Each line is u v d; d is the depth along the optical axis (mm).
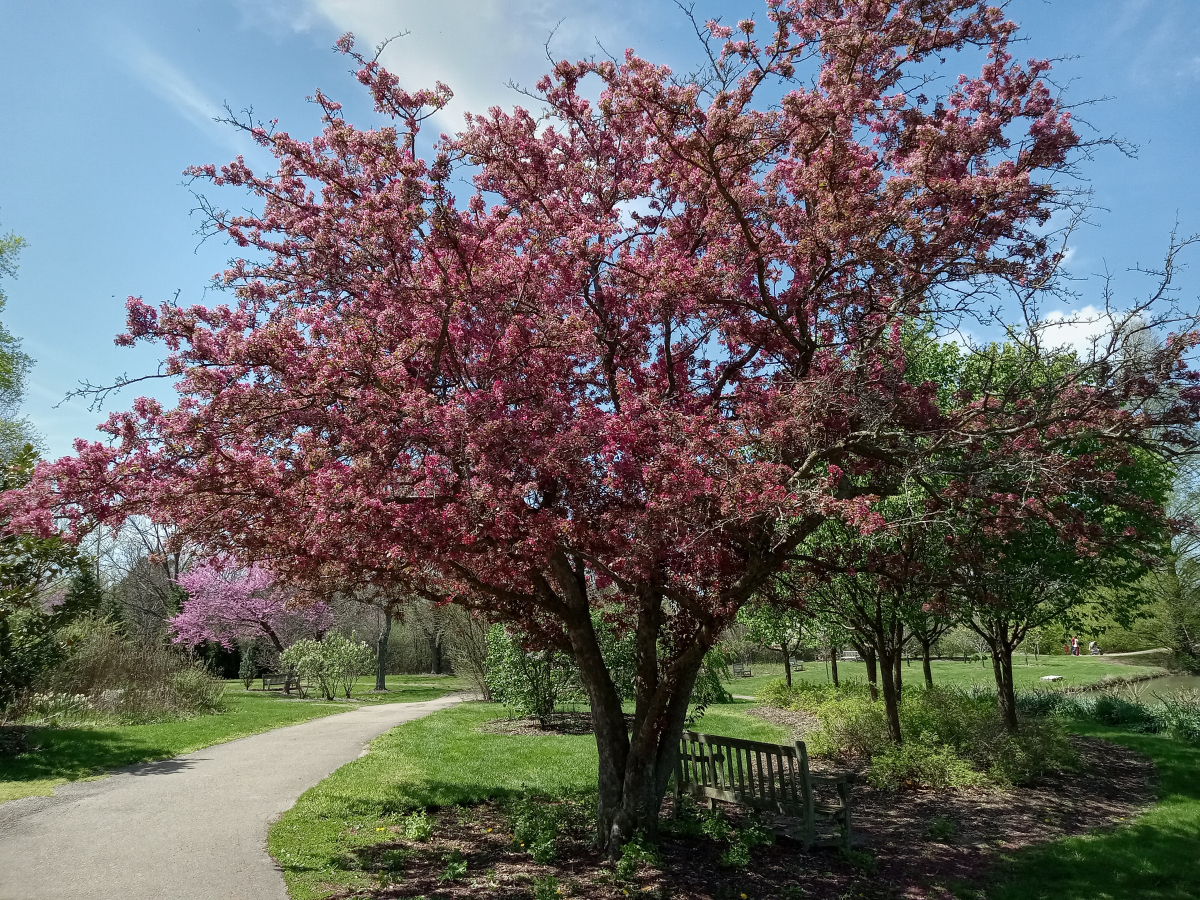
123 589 38812
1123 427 6047
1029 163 7512
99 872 6219
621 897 5980
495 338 7191
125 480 5723
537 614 8102
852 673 32969
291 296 8195
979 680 24609
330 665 25578
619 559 6129
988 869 7125
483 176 8734
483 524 5758
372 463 5789
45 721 13555
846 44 6980
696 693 17172
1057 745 11648
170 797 8977
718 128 6832
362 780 10312
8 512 5461
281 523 6488
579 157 9086
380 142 7184
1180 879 6723
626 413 6656
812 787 8250
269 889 5941
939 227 7211
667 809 8977
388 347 7047
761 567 6855
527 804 8461
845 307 7562
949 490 7020
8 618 11609
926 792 10273
